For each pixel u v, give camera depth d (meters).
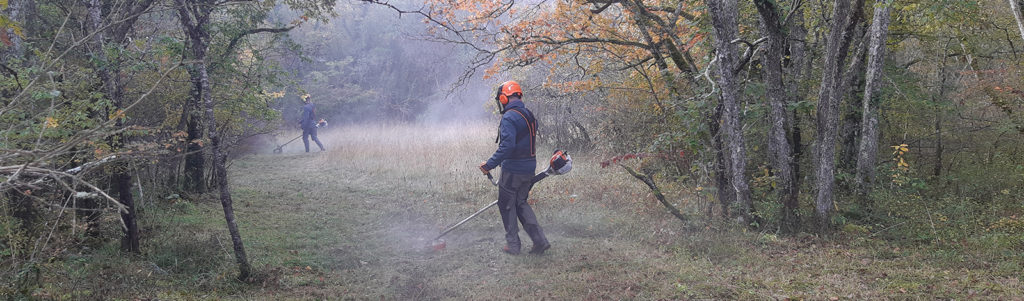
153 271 4.77
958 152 9.95
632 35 7.83
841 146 9.04
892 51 9.26
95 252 5.18
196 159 8.62
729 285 4.47
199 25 4.58
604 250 5.57
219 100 7.60
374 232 6.64
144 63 5.37
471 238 6.22
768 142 7.13
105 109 4.97
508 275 4.91
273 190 9.52
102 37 5.21
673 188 7.80
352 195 9.05
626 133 9.73
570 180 9.24
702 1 7.04
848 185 7.73
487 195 8.49
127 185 5.21
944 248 5.46
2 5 3.27
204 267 4.98
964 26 9.13
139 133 5.04
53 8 5.84
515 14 7.56
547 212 7.12
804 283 4.50
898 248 5.52
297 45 7.55
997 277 4.58
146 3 5.77
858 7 5.61
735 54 6.38
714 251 5.37
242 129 9.84
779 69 6.16
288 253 5.62
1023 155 9.37
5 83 4.48
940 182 8.38
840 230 6.10
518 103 5.52
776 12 6.02
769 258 5.23
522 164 5.47
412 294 4.45
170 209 7.22
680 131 7.02
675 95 7.41
